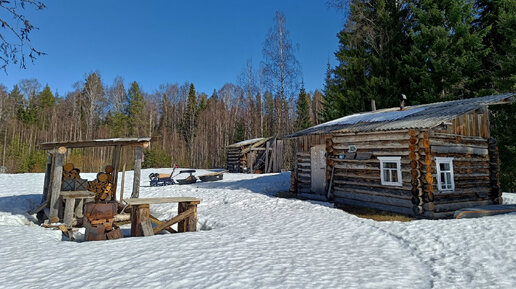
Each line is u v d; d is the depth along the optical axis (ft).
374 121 40.22
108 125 177.68
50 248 18.86
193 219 27.14
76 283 12.78
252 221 28.66
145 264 15.38
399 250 19.25
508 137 52.08
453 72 59.62
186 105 199.11
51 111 188.55
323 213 32.22
